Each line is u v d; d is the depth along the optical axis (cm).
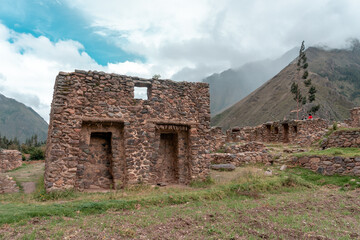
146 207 923
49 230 646
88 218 766
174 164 1520
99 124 1235
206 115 1545
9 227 654
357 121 2889
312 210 911
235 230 690
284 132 2792
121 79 1314
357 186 1250
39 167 2144
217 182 1405
